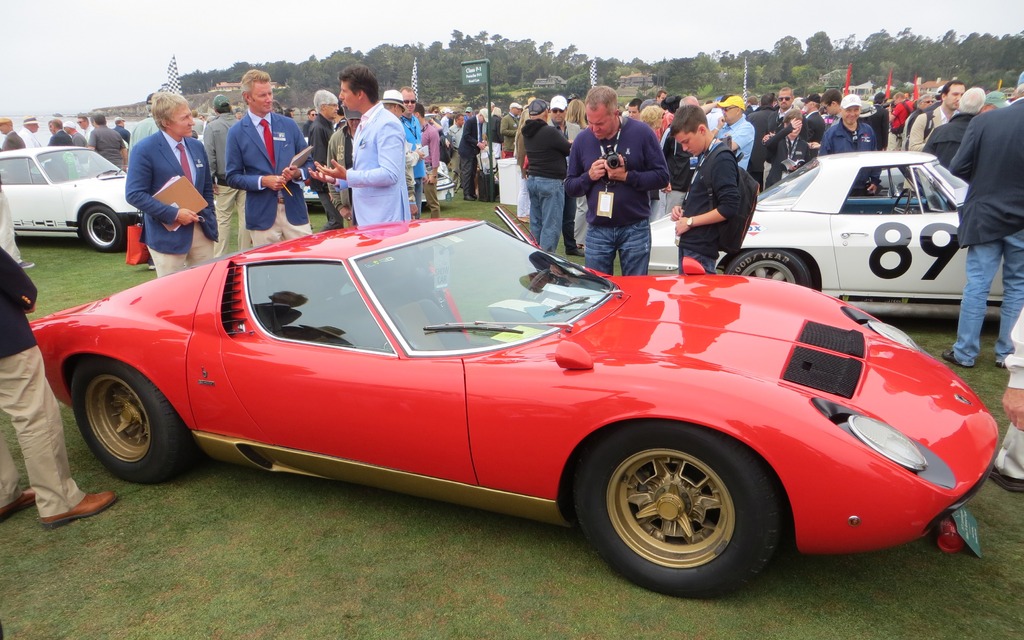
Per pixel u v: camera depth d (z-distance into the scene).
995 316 5.00
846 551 2.19
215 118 7.75
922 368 2.62
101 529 3.16
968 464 2.18
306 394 2.87
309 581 2.69
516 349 2.69
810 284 5.38
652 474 2.46
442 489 2.78
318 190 9.39
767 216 5.41
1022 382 2.88
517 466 2.54
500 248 3.42
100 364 3.41
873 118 9.92
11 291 2.94
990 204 4.06
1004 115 3.94
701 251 4.36
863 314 3.12
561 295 3.16
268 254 3.21
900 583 2.47
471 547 2.85
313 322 2.97
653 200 8.02
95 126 12.64
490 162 13.40
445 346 2.75
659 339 2.67
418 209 9.70
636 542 2.49
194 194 4.91
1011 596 2.38
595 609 2.43
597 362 2.48
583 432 2.37
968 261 4.33
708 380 2.29
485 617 2.42
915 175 5.08
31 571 2.87
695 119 4.18
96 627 2.51
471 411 2.54
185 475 3.63
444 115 17.75
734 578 2.30
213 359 3.10
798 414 2.14
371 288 2.90
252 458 3.26
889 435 2.14
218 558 2.88
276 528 3.09
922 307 5.07
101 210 9.52
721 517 2.31
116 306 3.50
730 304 3.06
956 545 2.59
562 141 7.36
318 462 3.04
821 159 5.57
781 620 2.31
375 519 3.12
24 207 9.86
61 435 3.18
